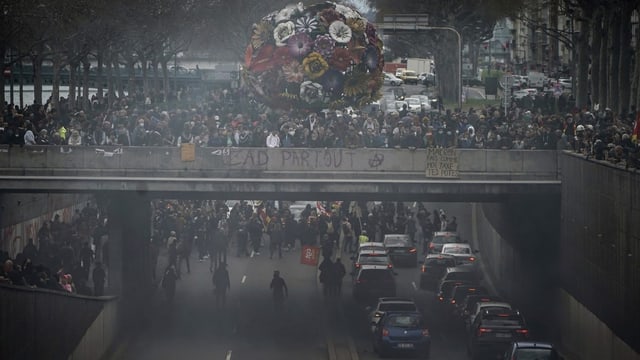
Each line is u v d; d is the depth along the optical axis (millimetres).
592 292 109938
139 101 199125
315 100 135000
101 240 159000
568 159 119500
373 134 128250
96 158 121062
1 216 134250
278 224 174750
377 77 136750
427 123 132625
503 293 153250
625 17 170250
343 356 116375
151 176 121250
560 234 124125
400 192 121812
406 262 172750
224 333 127188
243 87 167750
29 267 100000
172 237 159000
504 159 122438
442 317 136000
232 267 168000
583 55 191625
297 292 151250
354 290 148000
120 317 127438
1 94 167000
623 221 99062
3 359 80062
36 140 126938
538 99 185875
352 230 182500
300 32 134000
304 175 121688
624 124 125938
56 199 164250
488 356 110750
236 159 121312
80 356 106125
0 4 163000
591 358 110438
